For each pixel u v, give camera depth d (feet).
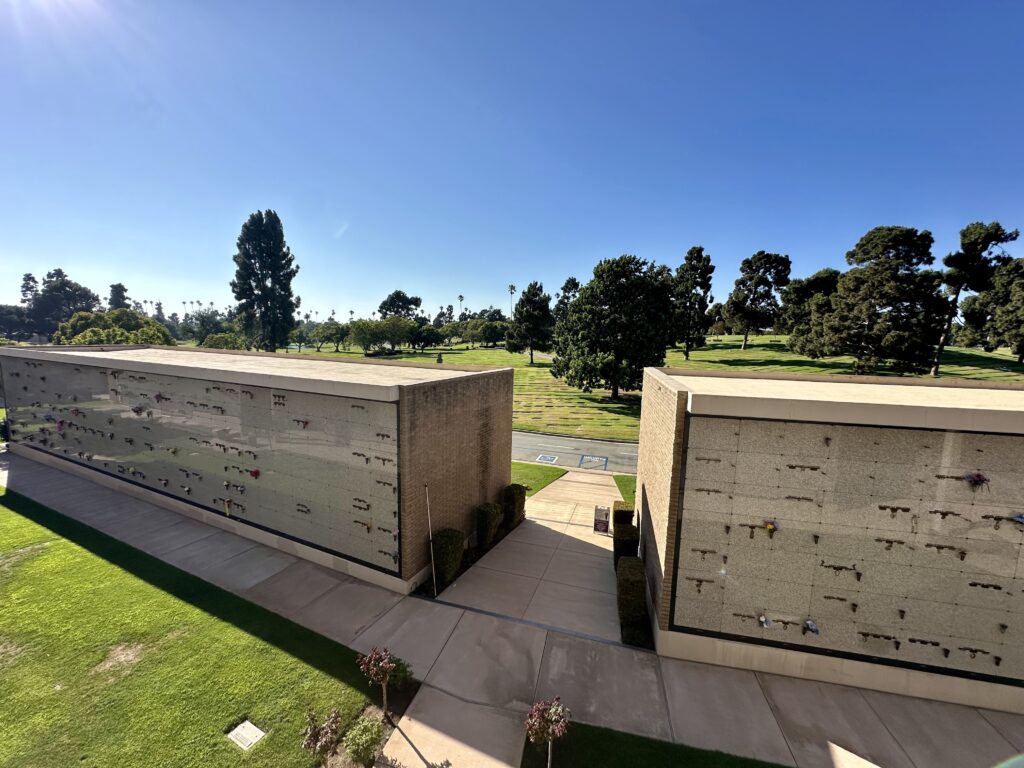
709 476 28.63
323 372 50.24
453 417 42.39
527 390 169.37
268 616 33.83
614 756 22.89
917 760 22.95
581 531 51.55
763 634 28.94
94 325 227.61
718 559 29.12
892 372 163.84
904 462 25.86
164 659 29.01
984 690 25.98
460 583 39.60
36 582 37.47
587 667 29.48
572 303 147.64
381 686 27.22
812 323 200.03
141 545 44.50
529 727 21.61
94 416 61.11
